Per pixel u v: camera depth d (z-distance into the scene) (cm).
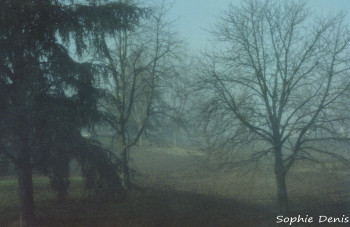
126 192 1391
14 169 1240
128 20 1339
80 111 1203
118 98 1730
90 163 1219
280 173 1365
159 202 1562
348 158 1455
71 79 1204
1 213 1429
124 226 1249
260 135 1369
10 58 1145
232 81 1406
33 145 1186
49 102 1161
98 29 1265
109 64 1384
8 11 1078
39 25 1190
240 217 1414
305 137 1342
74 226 1233
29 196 1222
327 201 1609
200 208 1516
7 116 1090
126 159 1722
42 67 1184
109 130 1415
